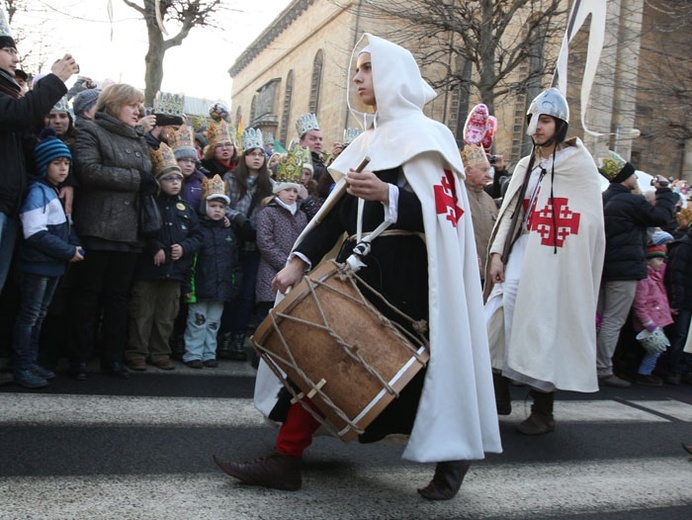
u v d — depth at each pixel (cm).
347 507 302
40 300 456
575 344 460
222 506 290
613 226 669
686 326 745
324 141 2605
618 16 1614
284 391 327
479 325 315
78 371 485
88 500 285
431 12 1341
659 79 1711
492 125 746
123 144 498
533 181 484
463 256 315
